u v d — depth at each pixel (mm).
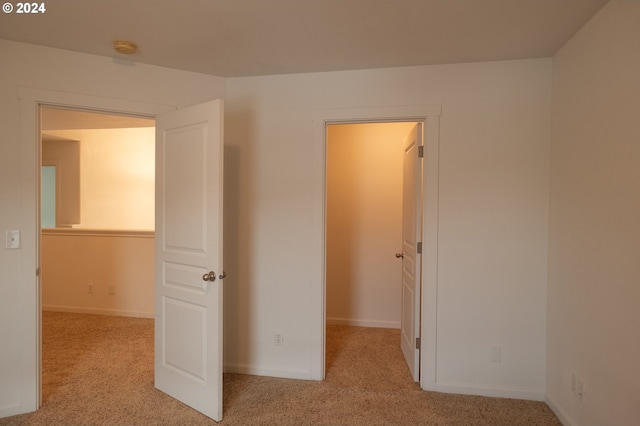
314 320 2934
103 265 4742
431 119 2736
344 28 2219
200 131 2447
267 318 3010
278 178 2977
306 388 2795
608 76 1917
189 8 1999
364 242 4332
